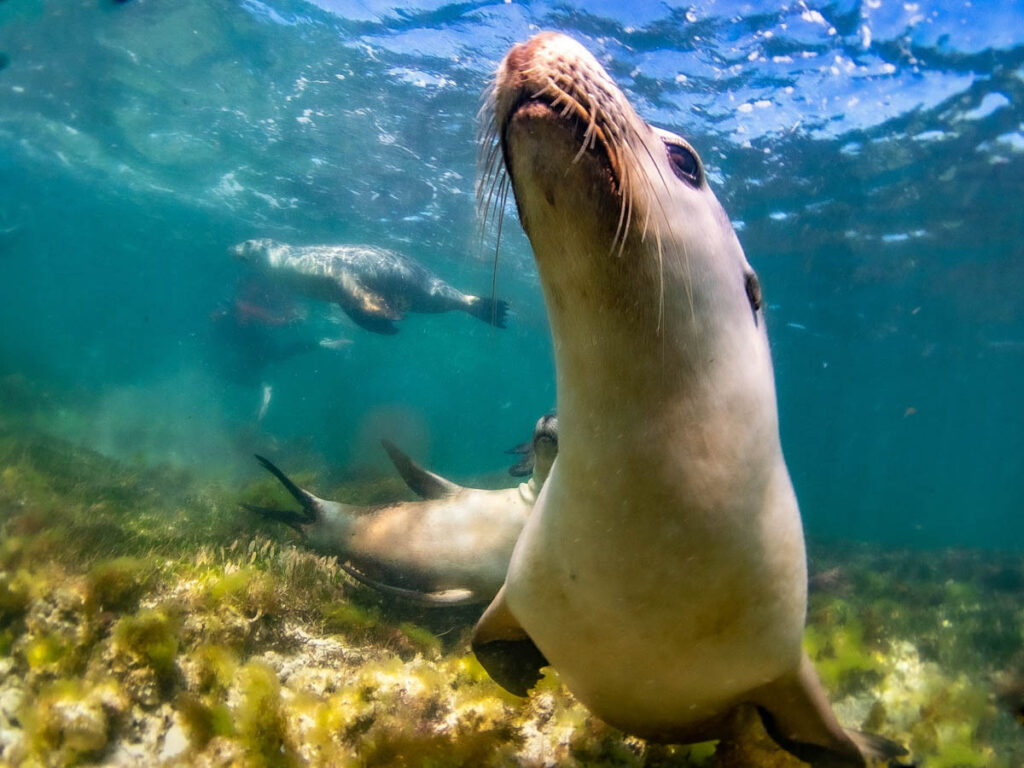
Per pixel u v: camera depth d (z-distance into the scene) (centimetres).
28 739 285
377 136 1510
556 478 218
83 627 341
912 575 1179
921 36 1007
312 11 1135
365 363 5309
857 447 6856
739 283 217
